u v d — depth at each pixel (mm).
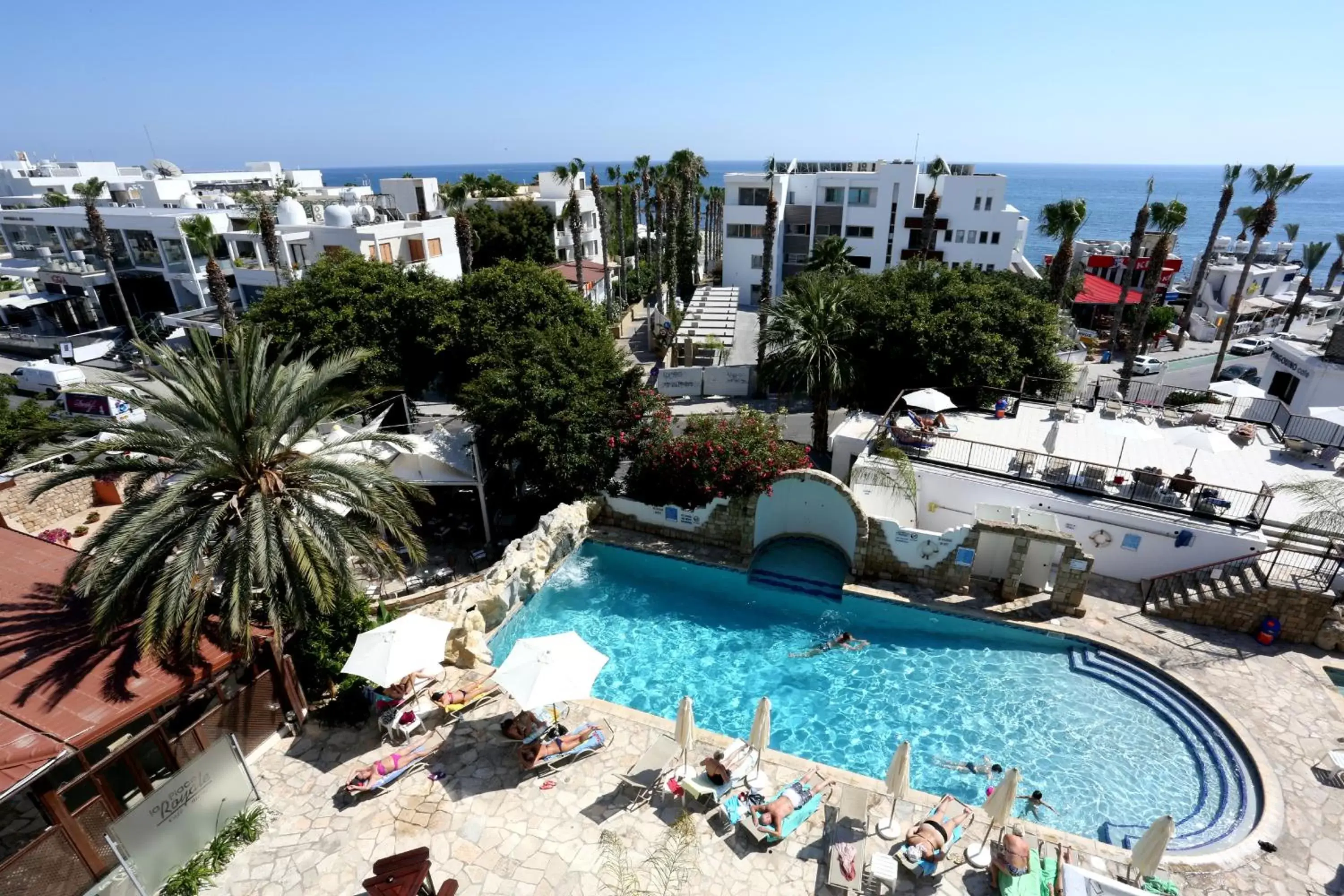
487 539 25031
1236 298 49531
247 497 15352
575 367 25797
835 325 31500
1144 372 53406
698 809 13562
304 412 16969
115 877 11289
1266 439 26969
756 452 22984
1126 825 14156
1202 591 19688
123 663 12930
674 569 23547
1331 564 19172
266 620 15375
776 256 73000
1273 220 47875
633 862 12398
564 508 24078
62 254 62688
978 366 30594
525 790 13961
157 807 11469
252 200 63875
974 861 12305
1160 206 52000
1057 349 34656
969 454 24438
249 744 14438
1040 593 21359
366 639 14891
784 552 23781
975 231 67062
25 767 10375
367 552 16062
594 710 16344
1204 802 14648
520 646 14781
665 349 56500
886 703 17656
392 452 24016
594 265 76062
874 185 69062
